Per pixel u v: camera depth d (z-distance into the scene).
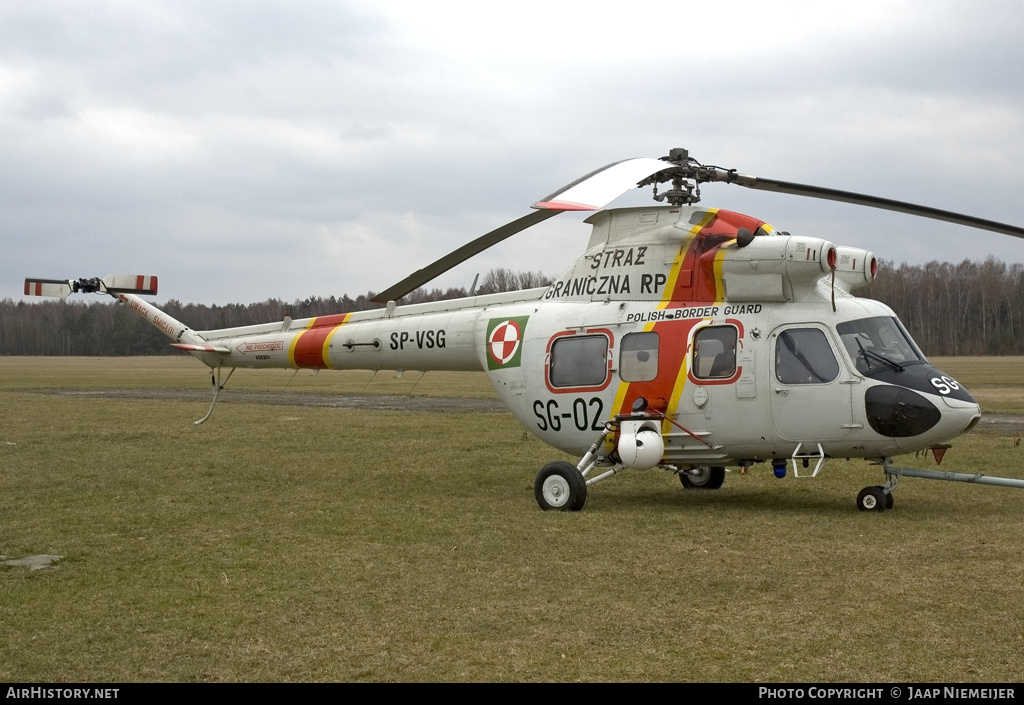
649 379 11.09
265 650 6.02
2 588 7.55
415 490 12.78
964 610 6.66
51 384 46.41
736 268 10.66
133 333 153.38
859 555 8.39
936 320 105.06
